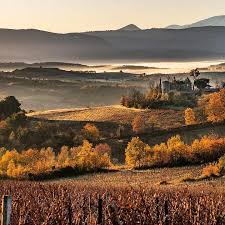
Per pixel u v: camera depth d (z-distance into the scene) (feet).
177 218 93.40
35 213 96.68
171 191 178.19
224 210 99.66
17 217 95.86
